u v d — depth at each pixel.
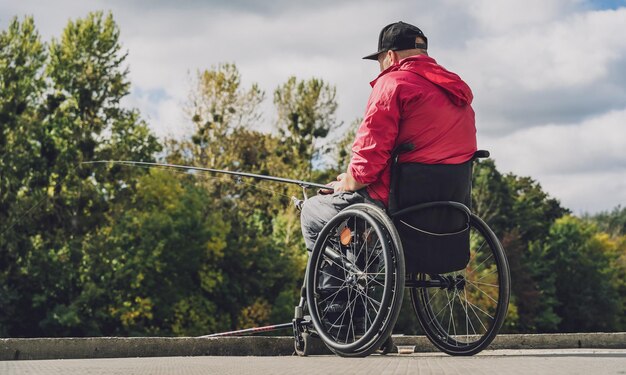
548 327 62.75
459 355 4.47
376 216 4.08
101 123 38.53
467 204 4.34
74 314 34.66
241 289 43.50
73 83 38.44
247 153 47.72
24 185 36.72
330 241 4.34
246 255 43.41
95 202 37.56
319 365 3.06
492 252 4.34
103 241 37.16
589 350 4.93
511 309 55.81
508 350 5.31
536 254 66.06
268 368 2.84
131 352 4.86
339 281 4.30
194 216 41.06
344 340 4.21
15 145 36.50
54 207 36.78
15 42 37.09
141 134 39.53
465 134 4.26
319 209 4.48
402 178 4.16
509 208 65.62
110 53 38.94
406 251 4.18
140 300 37.94
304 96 48.19
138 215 38.84
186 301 40.19
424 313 4.70
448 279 4.41
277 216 46.75
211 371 2.66
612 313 69.62
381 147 4.12
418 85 4.17
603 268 70.75
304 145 48.19
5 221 35.84
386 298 3.89
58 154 37.41
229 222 42.69
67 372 2.60
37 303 35.28
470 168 4.33
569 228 69.56
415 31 4.45
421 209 4.16
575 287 68.69
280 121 48.62
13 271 35.91
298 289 45.09
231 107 43.53
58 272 36.00
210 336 5.20
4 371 2.66
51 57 38.75
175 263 40.53
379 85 4.23
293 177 46.78
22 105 36.84
